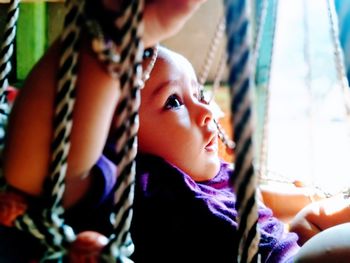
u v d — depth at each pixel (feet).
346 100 2.16
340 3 3.36
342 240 2.02
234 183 1.14
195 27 5.41
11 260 1.71
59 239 1.36
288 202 3.28
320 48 5.24
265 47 5.11
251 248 1.19
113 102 1.42
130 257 2.16
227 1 1.07
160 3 1.37
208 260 2.13
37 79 1.40
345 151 4.91
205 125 2.44
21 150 1.40
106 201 1.67
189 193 2.23
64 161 1.34
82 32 1.36
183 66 2.47
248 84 1.07
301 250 2.12
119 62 1.28
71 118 1.32
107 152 1.77
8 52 1.74
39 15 4.67
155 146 2.37
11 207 1.39
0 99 1.75
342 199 2.89
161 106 2.35
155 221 2.18
